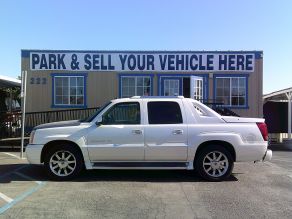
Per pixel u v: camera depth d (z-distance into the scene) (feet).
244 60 69.36
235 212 24.04
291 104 74.54
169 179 33.55
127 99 33.53
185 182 32.45
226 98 69.31
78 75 68.59
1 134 61.72
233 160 33.27
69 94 68.64
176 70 68.95
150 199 26.91
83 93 68.69
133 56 68.80
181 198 27.25
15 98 91.66
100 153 32.63
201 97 69.05
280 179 34.17
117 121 33.09
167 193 28.63
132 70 68.85
